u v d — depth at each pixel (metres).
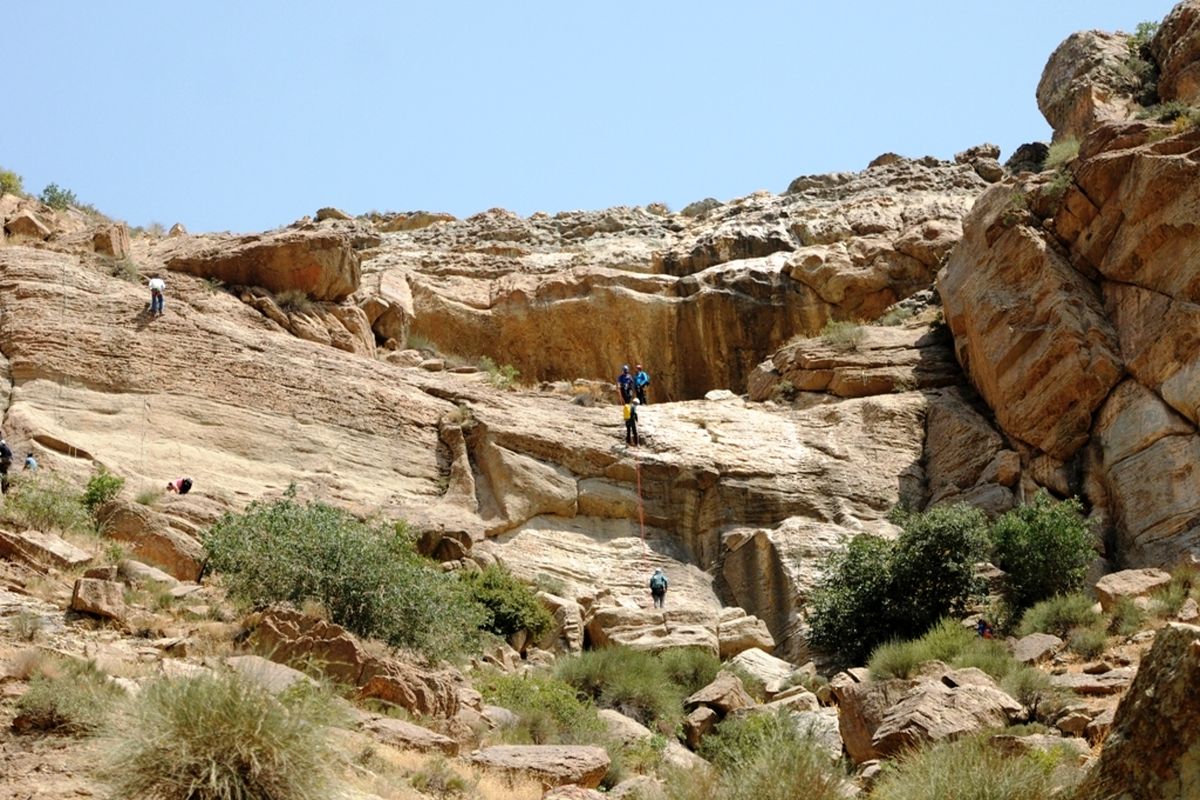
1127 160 37.34
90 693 13.68
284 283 43.69
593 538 37.25
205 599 21.14
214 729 11.21
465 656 22.84
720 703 23.97
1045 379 37.19
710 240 54.91
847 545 32.22
